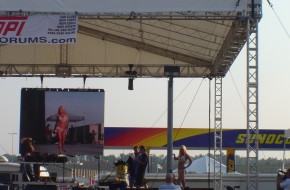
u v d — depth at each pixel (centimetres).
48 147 1964
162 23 1817
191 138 2914
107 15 1512
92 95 1989
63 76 2222
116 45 2158
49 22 1514
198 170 2803
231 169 2891
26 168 1677
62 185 1636
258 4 1488
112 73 2212
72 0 1516
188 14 1509
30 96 1977
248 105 1504
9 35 1512
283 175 1582
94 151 1973
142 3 1509
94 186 1703
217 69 2125
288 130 2195
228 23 1692
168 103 2108
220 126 2206
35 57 2209
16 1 1513
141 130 2930
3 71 2222
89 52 2191
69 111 1980
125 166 1678
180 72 2180
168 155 2070
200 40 1931
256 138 1498
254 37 1502
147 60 2184
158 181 2350
